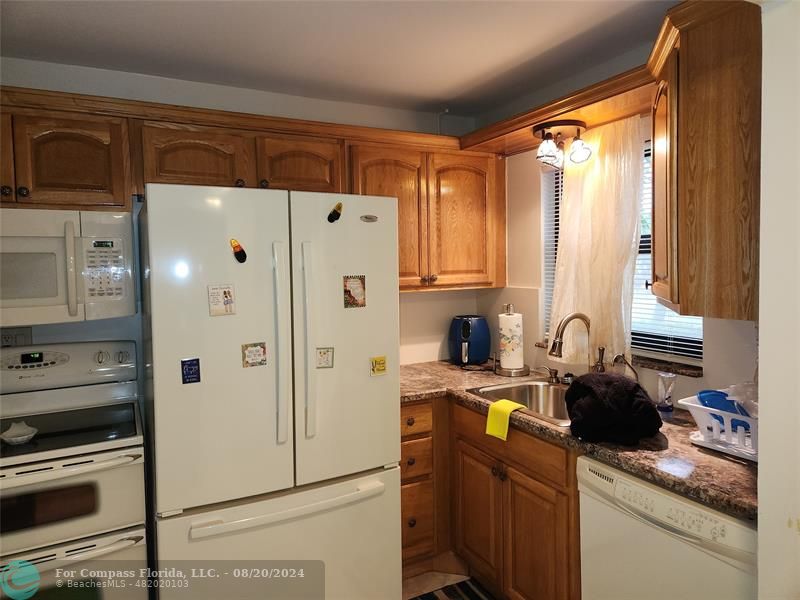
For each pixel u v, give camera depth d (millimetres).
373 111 2938
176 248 1689
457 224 2895
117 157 2148
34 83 2238
